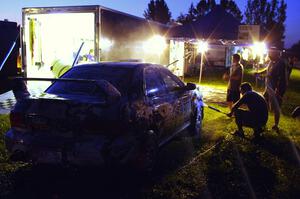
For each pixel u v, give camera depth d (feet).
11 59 44.68
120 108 14.01
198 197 13.84
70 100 14.03
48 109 14.08
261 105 22.47
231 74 30.37
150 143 15.60
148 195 13.85
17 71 45.24
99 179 15.57
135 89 15.76
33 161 14.20
